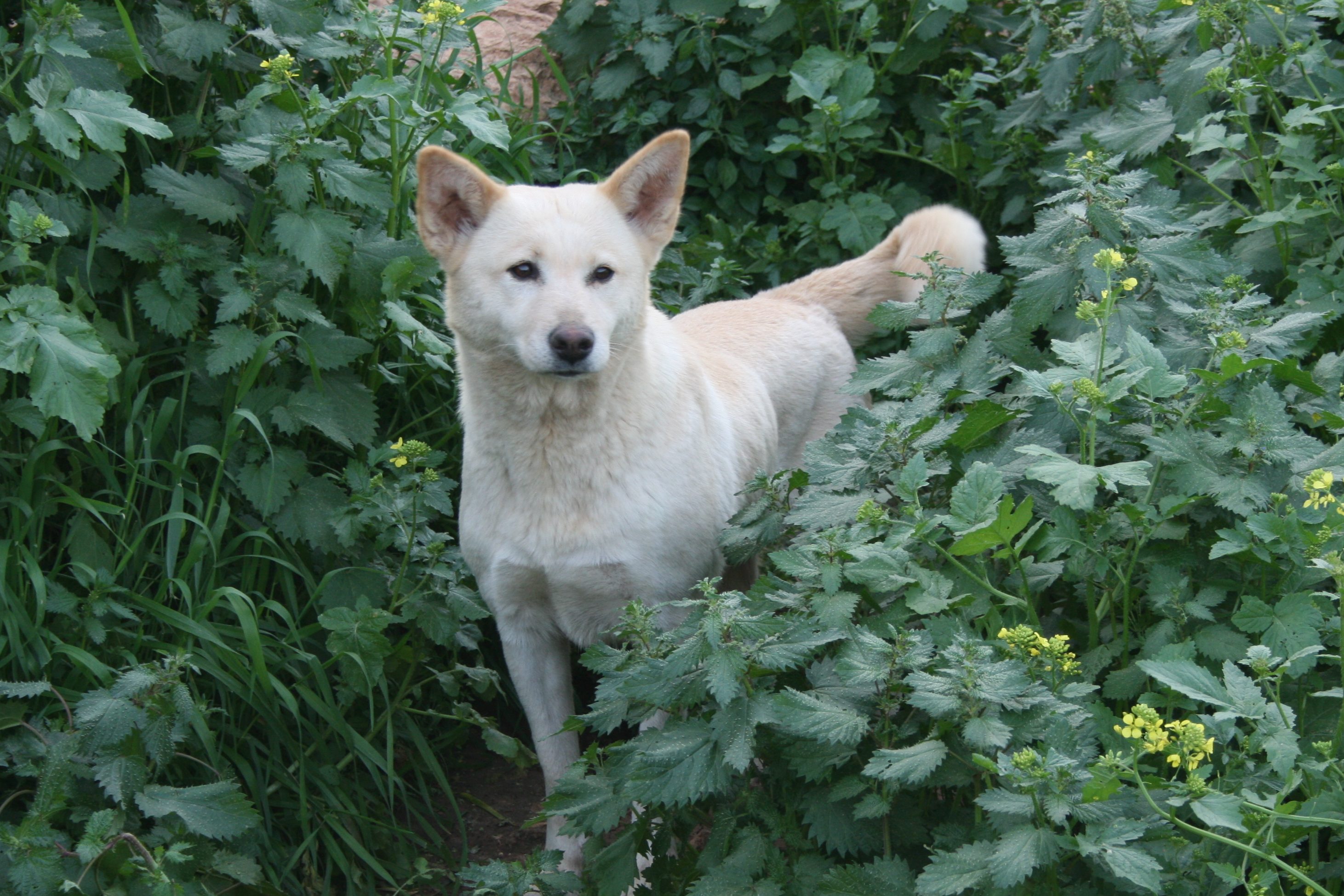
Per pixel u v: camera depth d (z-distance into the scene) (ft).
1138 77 9.64
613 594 8.61
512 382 8.49
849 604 7.71
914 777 7.38
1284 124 8.79
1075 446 8.21
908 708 7.72
